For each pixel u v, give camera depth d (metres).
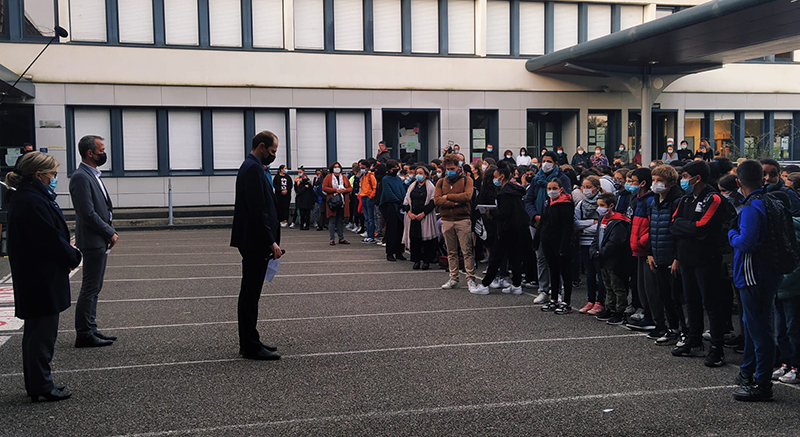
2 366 6.41
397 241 13.48
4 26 21.20
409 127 25.59
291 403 5.35
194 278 11.50
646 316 7.72
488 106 25.28
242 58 23.17
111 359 6.62
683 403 5.36
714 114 27.97
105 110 22.23
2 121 21.33
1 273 12.17
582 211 8.80
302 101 23.77
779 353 6.22
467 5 25.14
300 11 23.83
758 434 4.74
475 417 5.04
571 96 25.94
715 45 20.28
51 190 5.84
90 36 22.00
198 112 23.05
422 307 9.07
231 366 6.38
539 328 7.89
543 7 25.75
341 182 16.47
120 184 22.34
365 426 4.87
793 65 28.45
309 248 15.58
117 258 13.98
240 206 6.52
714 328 6.33
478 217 10.48
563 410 5.19
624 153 24.27
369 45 24.38
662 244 6.95
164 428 4.84
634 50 20.98
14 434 4.73
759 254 5.38
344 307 9.07
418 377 6.01
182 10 22.77
